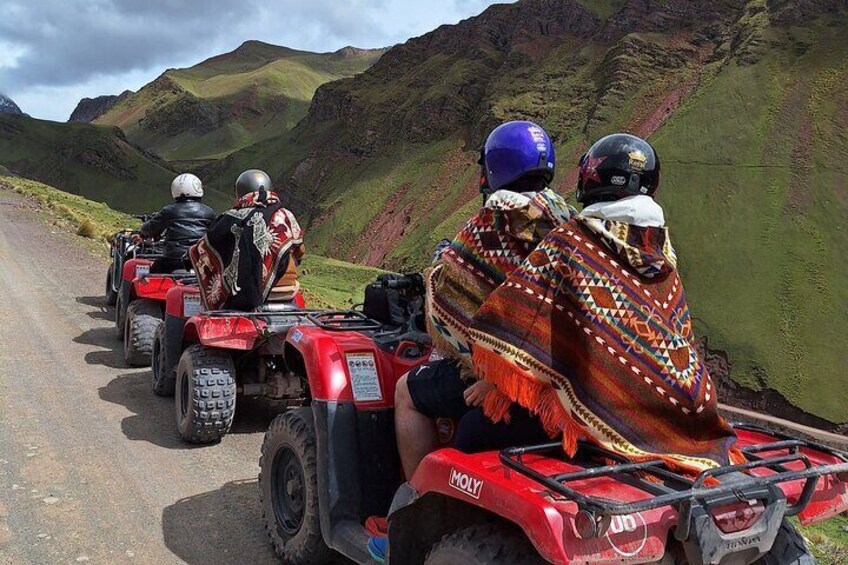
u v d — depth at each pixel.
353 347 4.89
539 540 2.78
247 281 7.48
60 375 9.81
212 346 7.02
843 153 148.75
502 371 3.16
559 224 3.66
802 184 143.00
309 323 7.22
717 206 143.25
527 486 2.98
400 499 3.51
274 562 5.17
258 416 8.48
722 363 113.62
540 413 3.20
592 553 2.78
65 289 16.66
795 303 121.62
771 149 153.50
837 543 8.07
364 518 4.62
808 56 172.88
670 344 3.23
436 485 3.33
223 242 7.62
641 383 3.17
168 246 10.71
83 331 12.61
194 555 5.23
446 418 4.24
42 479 6.40
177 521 5.75
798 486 3.39
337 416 4.66
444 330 3.73
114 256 14.41
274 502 5.21
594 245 3.24
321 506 4.62
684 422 3.25
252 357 7.79
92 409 8.44
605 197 3.38
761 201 141.75
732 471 3.02
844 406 103.81
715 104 167.12
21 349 11.09
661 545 2.90
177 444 7.43
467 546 3.11
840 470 3.19
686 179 150.88
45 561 5.05
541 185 3.92
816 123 155.12
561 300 3.21
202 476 6.65
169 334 8.65
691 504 2.86
